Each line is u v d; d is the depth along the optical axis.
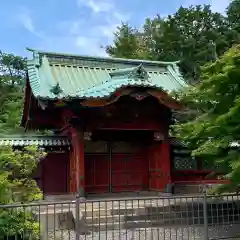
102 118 18.53
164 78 23.81
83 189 17.80
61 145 19.98
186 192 21.17
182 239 11.21
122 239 11.65
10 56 73.31
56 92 17.11
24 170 10.31
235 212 13.55
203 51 47.03
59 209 14.34
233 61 10.94
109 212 14.25
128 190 21.02
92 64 22.78
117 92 16.86
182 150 21.56
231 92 11.55
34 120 21.81
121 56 46.88
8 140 19.67
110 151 21.14
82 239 11.76
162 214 14.21
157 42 49.38
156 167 20.62
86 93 16.94
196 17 51.69
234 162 10.30
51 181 20.31
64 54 22.33
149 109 19.25
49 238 11.48
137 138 21.56
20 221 9.34
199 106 13.27
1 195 9.22
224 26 54.06
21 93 53.09
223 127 11.01
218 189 11.66
